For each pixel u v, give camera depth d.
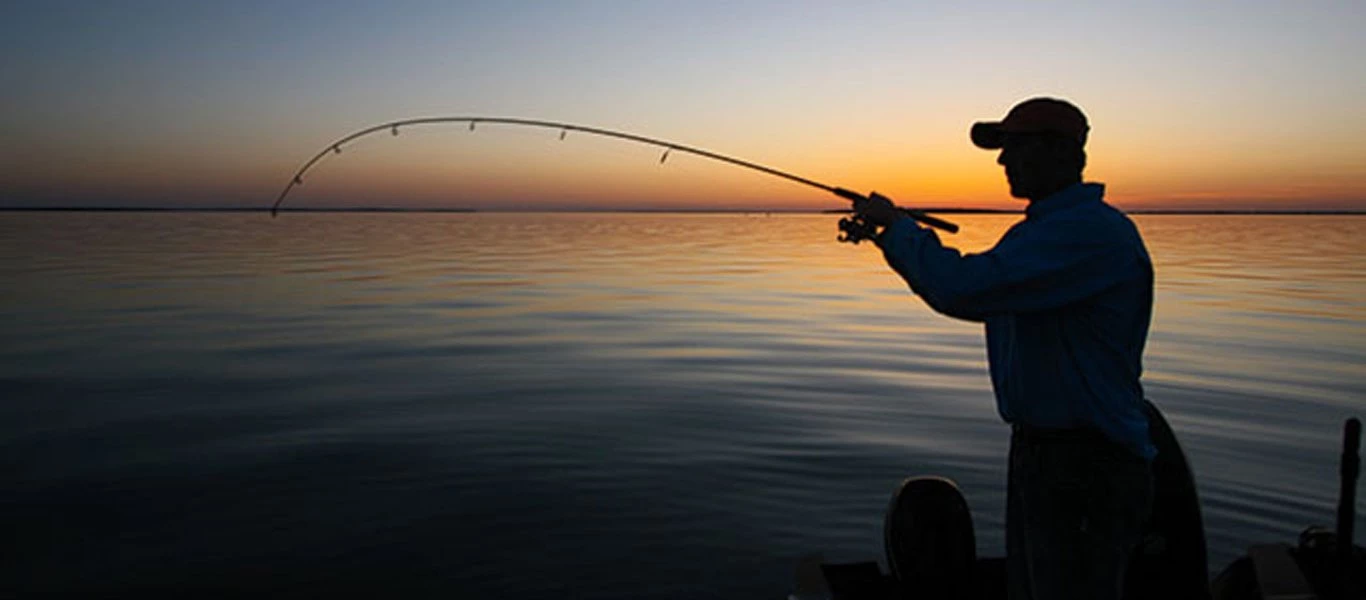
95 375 10.22
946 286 2.25
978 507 5.81
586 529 5.43
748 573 4.84
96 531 5.35
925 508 3.02
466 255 36.38
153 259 31.72
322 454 6.97
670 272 27.98
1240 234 73.31
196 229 73.19
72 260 30.89
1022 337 2.33
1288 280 24.84
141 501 5.87
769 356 11.95
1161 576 2.66
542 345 12.82
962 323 15.55
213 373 10.41
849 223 2.49
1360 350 12.45
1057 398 2.29
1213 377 10.45
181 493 6.04
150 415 8.27
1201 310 17.41
